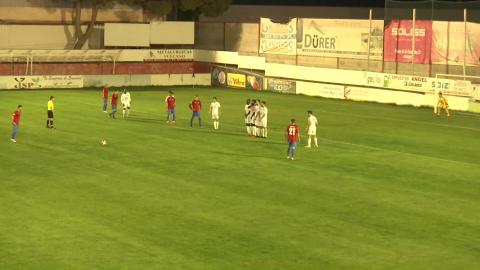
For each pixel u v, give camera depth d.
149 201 81.62
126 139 124.31
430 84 182.50
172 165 102.44
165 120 149.62
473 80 186.75
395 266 61.19
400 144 126.12
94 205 79.56
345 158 110.75
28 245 65.12
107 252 63.44
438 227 73.00
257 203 81.38
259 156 110.50
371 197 85.31
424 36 194.75
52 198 82.44
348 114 167.62
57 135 127.50
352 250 65.19
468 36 186.25
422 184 93.31
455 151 120.19
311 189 88.81
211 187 89.06
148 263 60.72
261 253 63.84
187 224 72.50
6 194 84.00
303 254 63.78
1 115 152.88
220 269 59.50
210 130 137.00
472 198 85.81
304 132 137.12
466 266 61.50
